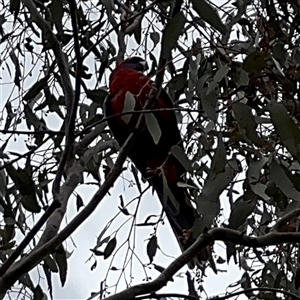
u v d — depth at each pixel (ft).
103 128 8.39
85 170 8.23
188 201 7.39
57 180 5.65
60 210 6.82
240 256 7.75
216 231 5.27
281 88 6.07
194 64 6.74
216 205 5.62
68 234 5.73
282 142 5.47
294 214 5.86
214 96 5.95
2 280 5.47
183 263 5.28
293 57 6.86
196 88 6.23
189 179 7.34
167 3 8.32
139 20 8.46
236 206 5.72
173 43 5.82
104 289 7.49
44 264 7.64
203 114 6.50
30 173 7.73
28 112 8.38
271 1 7.17
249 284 7.55
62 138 8.19
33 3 6.87
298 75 6.57
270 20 6.92
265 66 5.80
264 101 6.57
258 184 6.10
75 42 5.55
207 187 5.67
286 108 5.88
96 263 7.74
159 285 5.24
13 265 6.03
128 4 9.07
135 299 5.22
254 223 7.52
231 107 5.96
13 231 6.90
